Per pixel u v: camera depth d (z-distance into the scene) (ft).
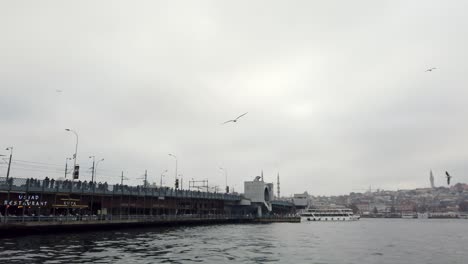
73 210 288.10
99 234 233.76
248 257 146.41
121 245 174.81
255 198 606.55
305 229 388.16
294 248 183.01
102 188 299.79
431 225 617.21
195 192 439.63
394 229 442.50
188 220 378.53
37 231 213.87
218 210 517.55
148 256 141.49
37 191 248.32
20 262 119.96
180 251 158.92
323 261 140.56
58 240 190.08
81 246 166.30
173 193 395.14
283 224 519.60
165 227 334.85
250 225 449.48
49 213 265.75
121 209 335.88
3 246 161.89
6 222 201.26
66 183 268.21
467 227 520.83
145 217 313.32
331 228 435.12
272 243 207.00
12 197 243.40
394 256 160.97
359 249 186.19
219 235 260.21
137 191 340.80
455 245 217.36
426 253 174.40
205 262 130.82
